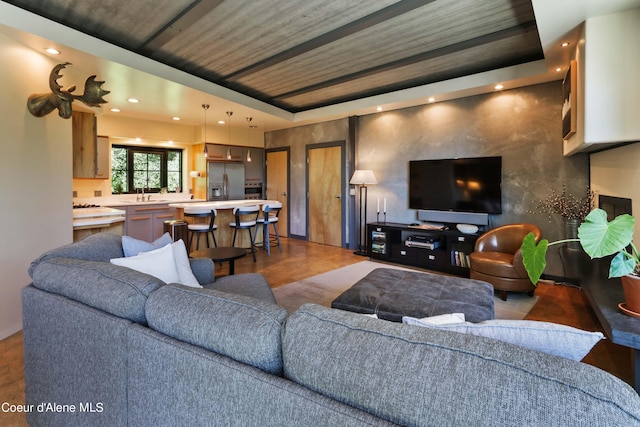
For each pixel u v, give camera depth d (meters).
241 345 0.89
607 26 2.24
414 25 3.14
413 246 4.76
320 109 5.93
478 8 2.85
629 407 0.54
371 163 5.74
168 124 6.43
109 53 3.19
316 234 6.76
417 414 0.64
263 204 5.65
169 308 1.08
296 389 0.79
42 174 2.94
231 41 3.46
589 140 2.31
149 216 5.82
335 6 2.82
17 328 2.70
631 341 1.34
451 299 2.17
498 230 3.86
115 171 6.21
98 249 1.94
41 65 2.98
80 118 4.18
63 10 2.84
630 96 2.20
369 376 0.71
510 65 4.08
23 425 1.61
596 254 1.35
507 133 4.32
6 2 2.56
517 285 3.29
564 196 3.94
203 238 5.06
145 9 2.84
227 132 7.01
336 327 0.84
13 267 2.67
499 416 0.58
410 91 4.79
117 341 1.14
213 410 0.91
